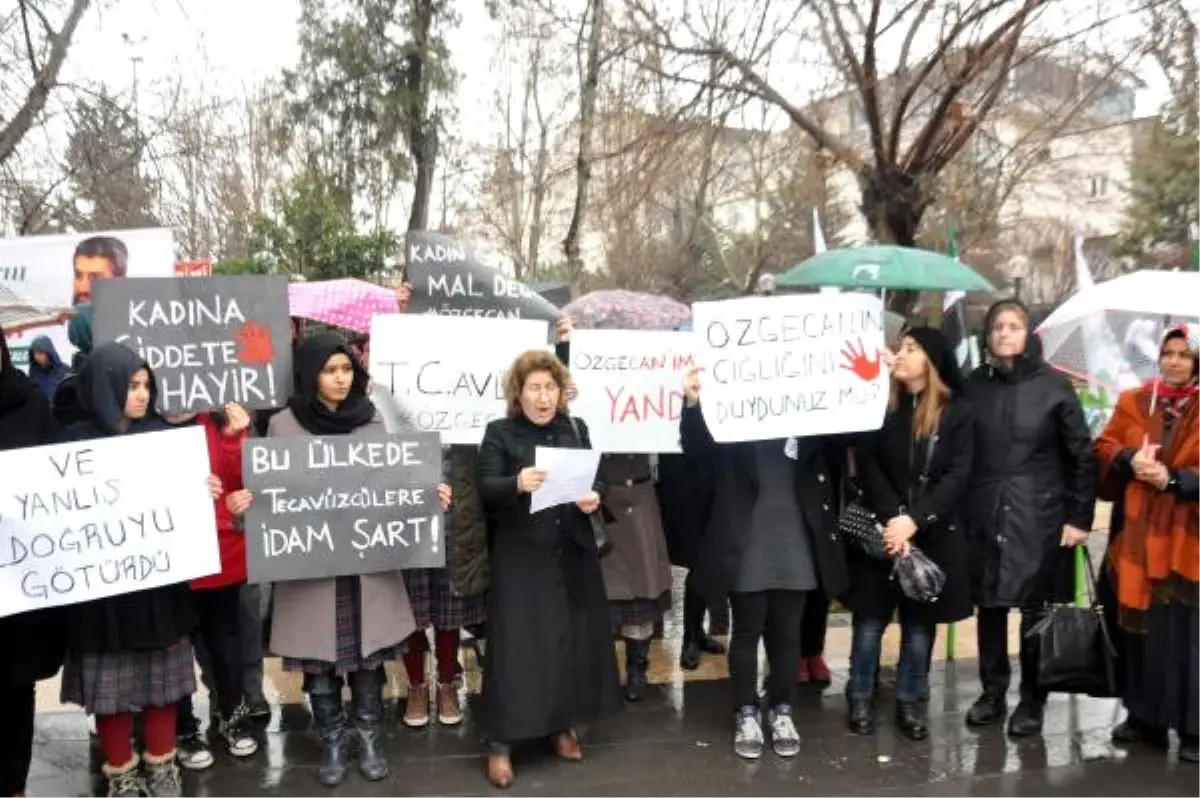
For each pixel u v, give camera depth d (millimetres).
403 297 5102
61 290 6777
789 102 9945
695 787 4145
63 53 9062
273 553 3973
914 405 4539
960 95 9953
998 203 12336
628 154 11633
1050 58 9727
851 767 4340
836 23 9172
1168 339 4348
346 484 4059
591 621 4301
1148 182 20750
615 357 4945
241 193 20453
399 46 18547
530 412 4223
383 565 4102
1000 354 4559
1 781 3756
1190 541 4254
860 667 4695
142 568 3648
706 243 20984
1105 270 27047
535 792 4090
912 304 9992
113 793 3855
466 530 4273
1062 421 4512
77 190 10992
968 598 4570
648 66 9711
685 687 5344
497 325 4742
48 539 3549
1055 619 4535
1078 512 4520
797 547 4410
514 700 4078
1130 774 4281
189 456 3715
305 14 18719
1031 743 4602
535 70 15383
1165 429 4316
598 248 25094
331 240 16328
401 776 4227
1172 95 11188
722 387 4457
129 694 3695
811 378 4457
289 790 4094
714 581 4445
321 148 18906
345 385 4133
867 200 9719
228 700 4406
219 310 4289
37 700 5078
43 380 6012
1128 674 4500
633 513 5078
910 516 4414
